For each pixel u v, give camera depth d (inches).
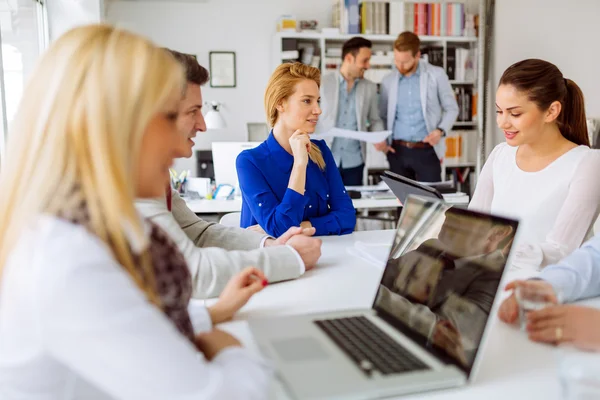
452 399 29.7
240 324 42.5
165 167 28.4
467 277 34.8
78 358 22.5
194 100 65.2
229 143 164.9
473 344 31.8
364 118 209.5
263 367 28.3
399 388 29.5
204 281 50.1
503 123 73.0
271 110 88.4
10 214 25.0
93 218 24.3
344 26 226.2
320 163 91.6
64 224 23.8
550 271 47.6
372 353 33.8
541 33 214.7
